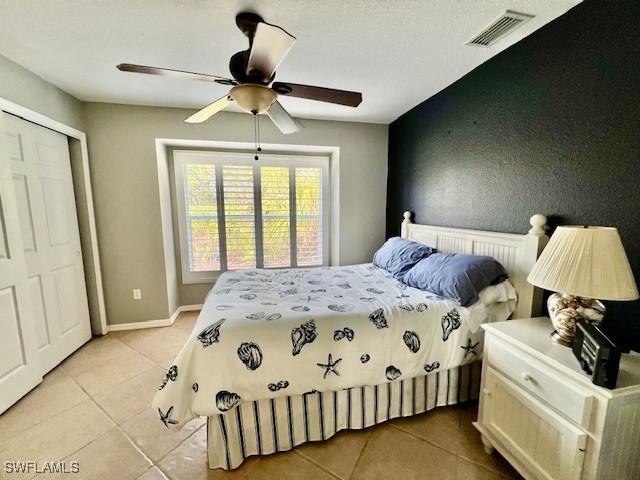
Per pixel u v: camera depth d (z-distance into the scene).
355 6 1.41
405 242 2.62
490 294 1.72
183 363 1.30
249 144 3.11
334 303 1.71
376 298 1.80
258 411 1.42
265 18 1.49
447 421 1.67
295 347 1.41
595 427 0.96
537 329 1.38
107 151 2.72
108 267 2.84
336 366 1.45
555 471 1.08
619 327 1.31
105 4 1.38
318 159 3.68
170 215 3.23
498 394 1.36
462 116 2.23
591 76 1.37
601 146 1.35
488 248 1.97
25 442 1.52
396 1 1.38
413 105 2.81
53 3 1.37
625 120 1.25
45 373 2.16
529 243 1.63
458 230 2.24
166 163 3.16
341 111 2.96
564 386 1.04
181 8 1.42
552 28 1.54
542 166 1.63
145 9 1.42
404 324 1.57
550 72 1.56
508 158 1.85
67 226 2.47
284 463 1.41
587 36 1.38
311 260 3.82
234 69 1.50
